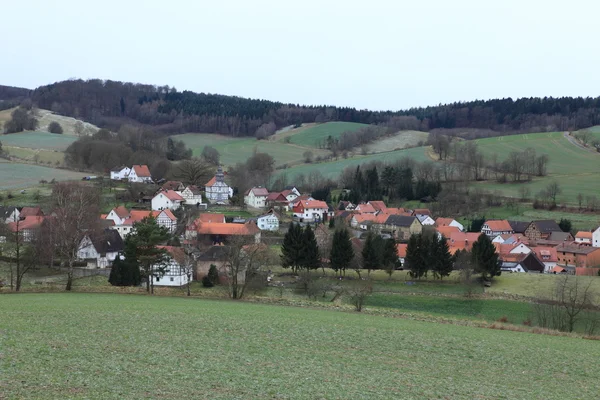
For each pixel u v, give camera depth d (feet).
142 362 125.18
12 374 109.29
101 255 398.83
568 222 638.12
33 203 611.06
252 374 122.72
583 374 145.69
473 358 155.63
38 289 275.39
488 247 396.16
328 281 381.81
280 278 389.39
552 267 482.69
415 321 224.74
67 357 124.36
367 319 216.13
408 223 610.65
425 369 139.85
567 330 252.21
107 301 226.99
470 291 357.82
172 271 344.69
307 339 164.35
